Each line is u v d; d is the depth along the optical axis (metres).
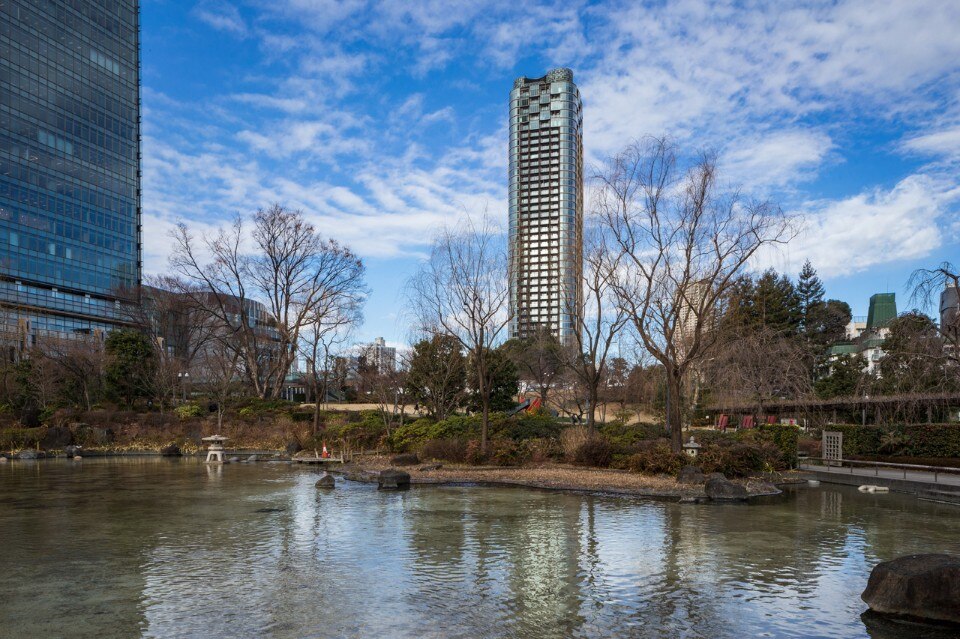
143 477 28.48
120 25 105.62
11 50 86.88
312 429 48.66
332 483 23.95
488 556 12.48
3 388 50.75
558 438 36.50
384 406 48.56
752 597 9.84
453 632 8.30
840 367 51.06
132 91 107.50
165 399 57.31
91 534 14.77
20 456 40.22
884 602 9.04
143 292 72.50
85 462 37.84
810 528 15.54
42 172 90.06
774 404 38.59
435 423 40.28
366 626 8.49
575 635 8.22
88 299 96.19
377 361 57.53
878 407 32.19
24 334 62.69
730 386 35.22
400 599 9.66
